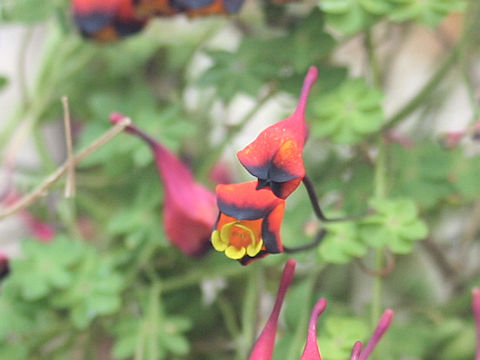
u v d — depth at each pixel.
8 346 0.32
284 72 0.31
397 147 0.32
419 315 0.35
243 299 0.34
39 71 0.35
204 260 0.32
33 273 0.31
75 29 0.33
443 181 0.31
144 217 0.32
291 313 0.31
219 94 0.32
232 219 0.23
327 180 0.32
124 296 0.33
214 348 0.34
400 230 0.29
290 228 0.31
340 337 0.29
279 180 0.23
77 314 0.31
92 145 0.28
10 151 0.35
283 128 0.24
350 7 0.29
